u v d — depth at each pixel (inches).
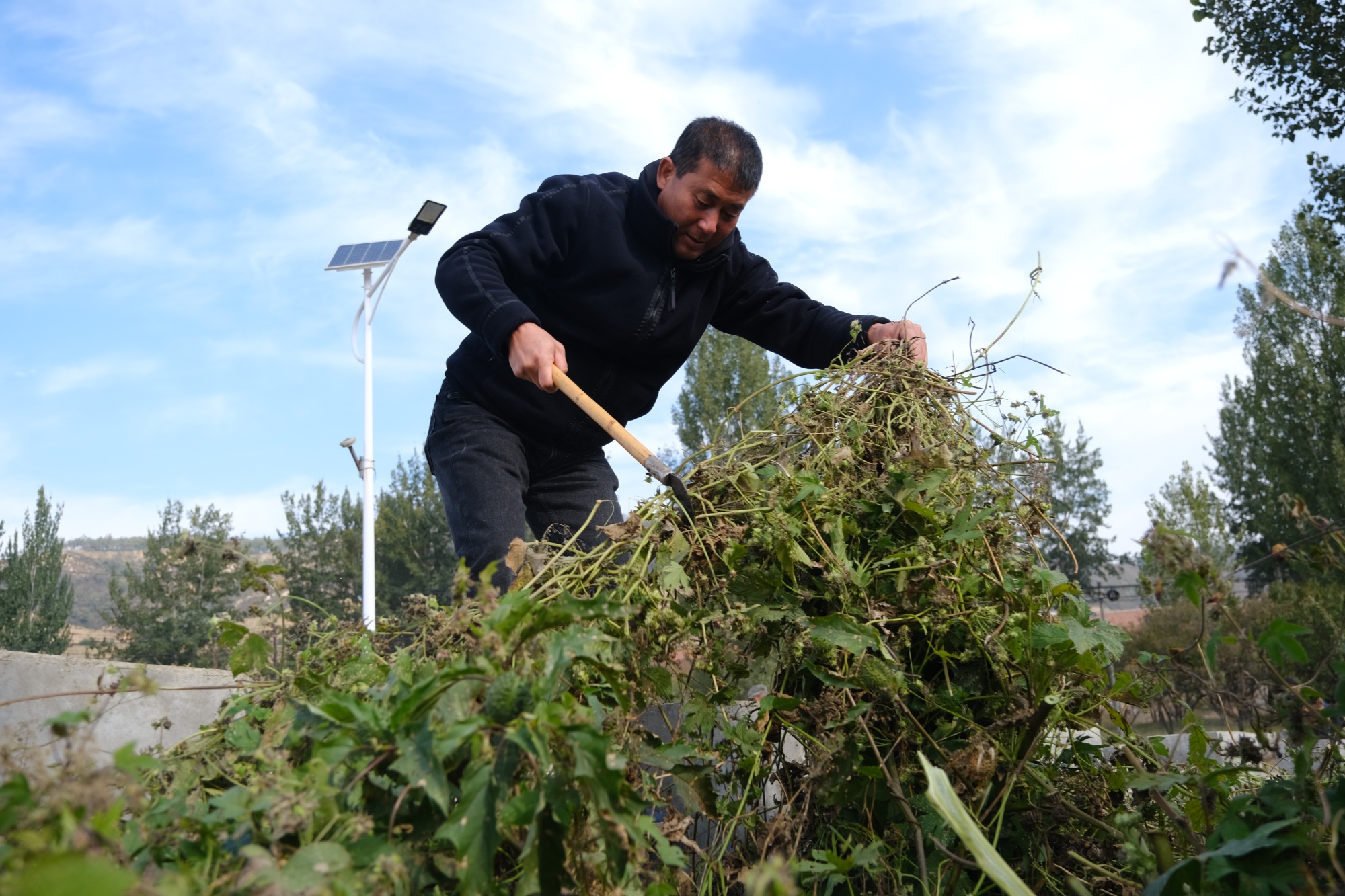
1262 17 542.9
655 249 116.0
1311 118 543.8
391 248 446.9
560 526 114.6
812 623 68.3
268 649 65.0
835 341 116.8
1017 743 67.4
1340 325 47.0
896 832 66.7
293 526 1203.2
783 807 67.2
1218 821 61.6
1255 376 1017.5
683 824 57.8
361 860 42.2
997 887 64.1
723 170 109.8
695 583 70.2
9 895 29.9
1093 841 66.4
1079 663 68.7
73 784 39.1
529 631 50.6
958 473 80.4
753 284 126.5
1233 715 61.9
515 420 114.5
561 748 44.3
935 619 71.0
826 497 73.7
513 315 93.9
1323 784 54.2
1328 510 924.0
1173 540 57.6
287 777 45.7
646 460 75.3
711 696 66.5
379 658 64.9
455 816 42.6
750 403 87.5
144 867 44.4
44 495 1048.2
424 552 1216.2
